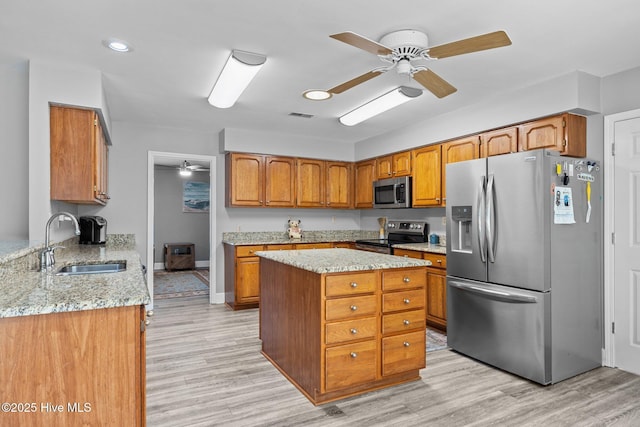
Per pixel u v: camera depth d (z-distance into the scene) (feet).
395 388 8.40
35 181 8.78
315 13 6.74
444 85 8.04
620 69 9.45
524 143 10.84
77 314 4.72
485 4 6.43
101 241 13.67
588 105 9.68
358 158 18.53
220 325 13.21
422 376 9.05
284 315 9.16
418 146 14.67
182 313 14.84
